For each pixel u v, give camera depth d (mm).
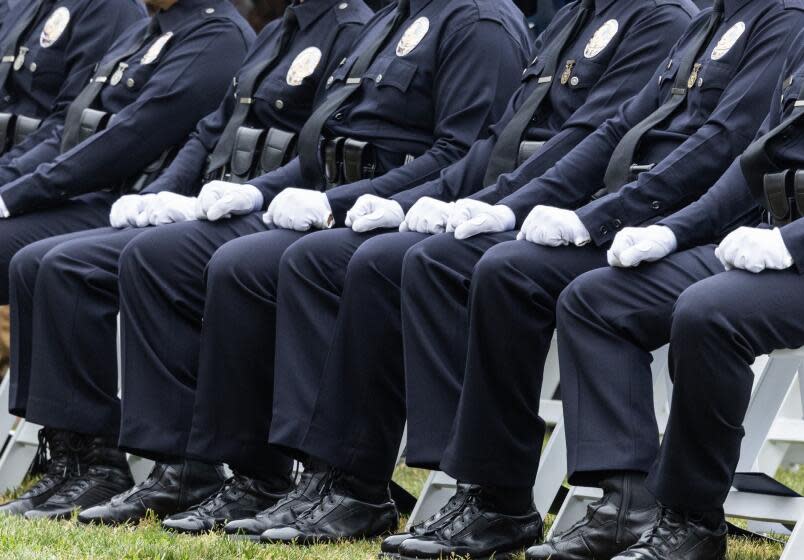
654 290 12945
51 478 17703
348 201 16594
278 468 16250
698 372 11898
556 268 13766
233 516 15922
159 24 20859
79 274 17531
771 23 14156
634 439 12711
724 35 14516
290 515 15156
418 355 14469
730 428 12039
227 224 17062
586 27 16328
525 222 13992
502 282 13641
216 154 18938
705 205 13383
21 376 18391
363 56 17781
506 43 16969
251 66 19422
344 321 15047
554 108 16172
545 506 15469
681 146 14062
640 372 12969
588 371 12930
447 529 14000
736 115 14008
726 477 12219
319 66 18562
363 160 17172
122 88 20703
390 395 15203
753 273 12070
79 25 22359
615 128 15219
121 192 20375
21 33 22891
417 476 21875
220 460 15953
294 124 18703
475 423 13805
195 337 16891
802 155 13008
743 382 11977
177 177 19094
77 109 20938
